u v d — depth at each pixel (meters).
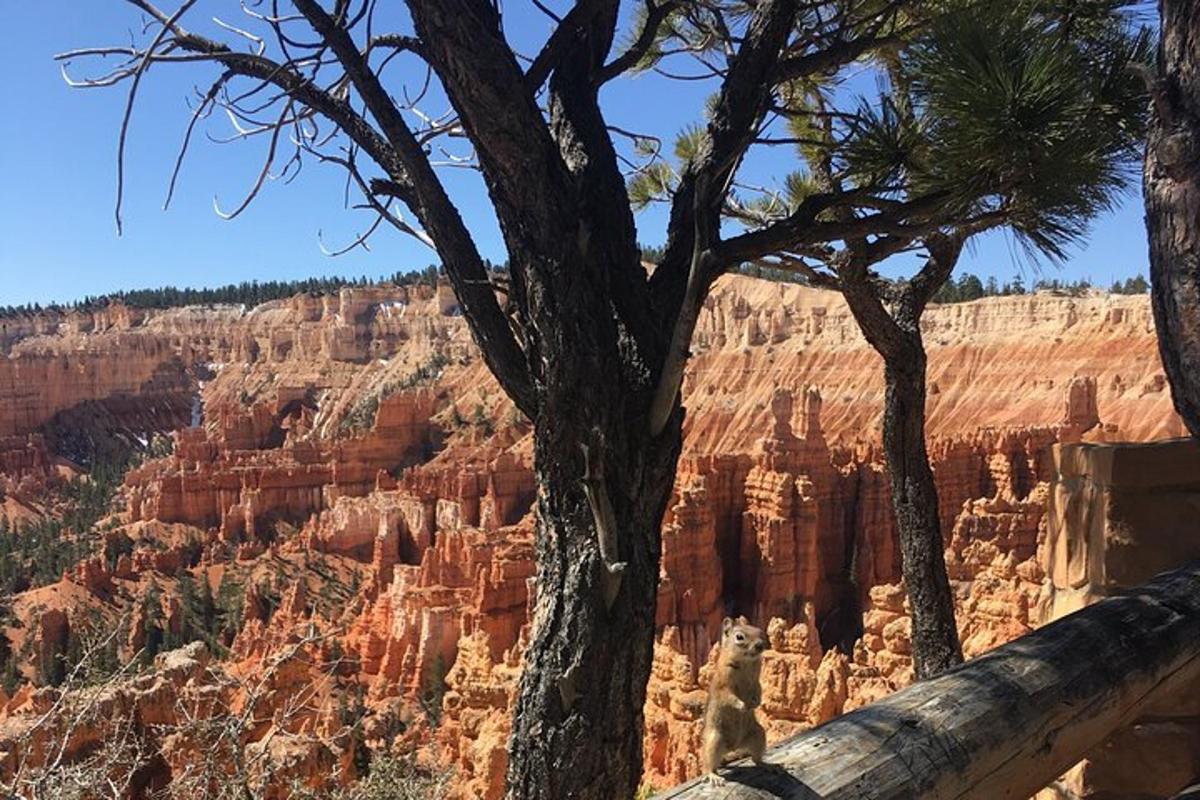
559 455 3.79
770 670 17.34
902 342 6.97
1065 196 4.18
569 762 3.73
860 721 2.76
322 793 9.79
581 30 4.26
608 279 3.84
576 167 4.03
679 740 16.34
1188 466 4.54
